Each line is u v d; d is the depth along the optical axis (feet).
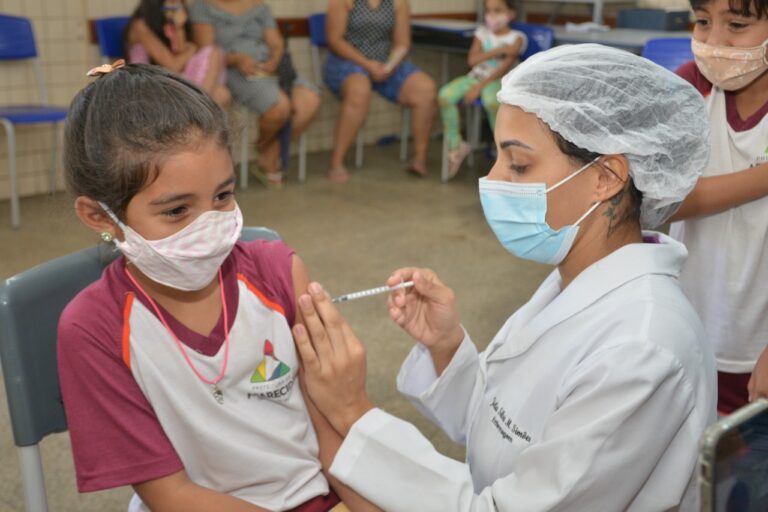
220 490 3.36
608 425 2.77
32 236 12.47
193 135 2.89
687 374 2.91
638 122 3.16
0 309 3.41
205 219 2.97
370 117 20.29
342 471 3.25
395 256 12.15
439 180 16.89
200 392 3.23
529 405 3.29
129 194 2.92
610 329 3.06
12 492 6.63
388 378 8.61
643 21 17.92
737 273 5.03
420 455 3.23
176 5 14.01
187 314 3.24
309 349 3.28
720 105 4.85
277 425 3.38
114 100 2.90
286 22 17.80
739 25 4.34
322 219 13.87
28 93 14.40
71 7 14.71
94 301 3.18
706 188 4.65
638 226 3.42
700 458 1.82
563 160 3.13
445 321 3.82
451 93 16.11
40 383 3.58
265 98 15.06
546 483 2.86
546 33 15.66
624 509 2.99
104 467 3.18
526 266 11.92
